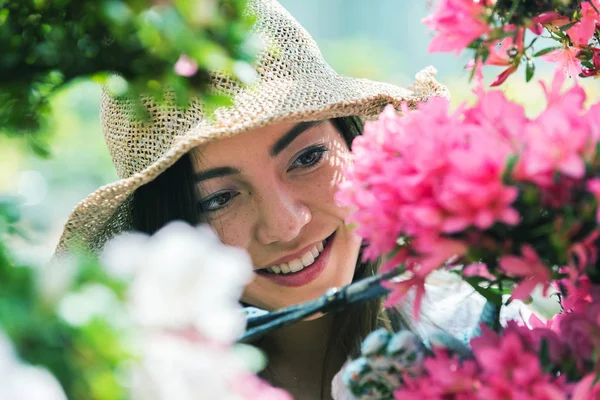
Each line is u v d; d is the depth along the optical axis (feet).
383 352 2.32
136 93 2.32
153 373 1.66
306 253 3.67
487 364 2.10
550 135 1.93
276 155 3.46
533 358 2.08
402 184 1.99
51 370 1.60
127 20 2.06
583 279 2.29
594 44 2.87
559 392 2.00
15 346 1.59
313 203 3.59
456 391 2.17
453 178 1.93
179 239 1.77
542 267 2.08
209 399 1.73
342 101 3.44
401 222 2.06
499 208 1.92
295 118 3.33
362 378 2.40
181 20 2.11
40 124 2.29
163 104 2.40
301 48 3.64
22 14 2.21
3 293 1.65
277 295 3.75
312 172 3.57
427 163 1.97
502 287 2.39
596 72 2.84
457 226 1.93
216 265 1.77
